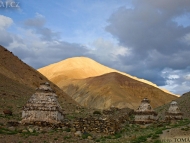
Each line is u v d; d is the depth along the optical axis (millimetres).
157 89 141000
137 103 114938
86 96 125688
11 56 66438
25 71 63125
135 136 20953
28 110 23031
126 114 37312
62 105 42344
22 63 67062
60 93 61188
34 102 23469
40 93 24062
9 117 25250
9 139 16906
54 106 23562
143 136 20625
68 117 30594
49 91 24484
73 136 20281
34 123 22531
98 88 128750
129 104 108375
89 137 20406
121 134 23266
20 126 21750
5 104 32250
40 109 23078
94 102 117000
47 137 18766
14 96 38125
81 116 33688
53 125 22438
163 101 131250
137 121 31500
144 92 133375
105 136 21578
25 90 45969
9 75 53812
